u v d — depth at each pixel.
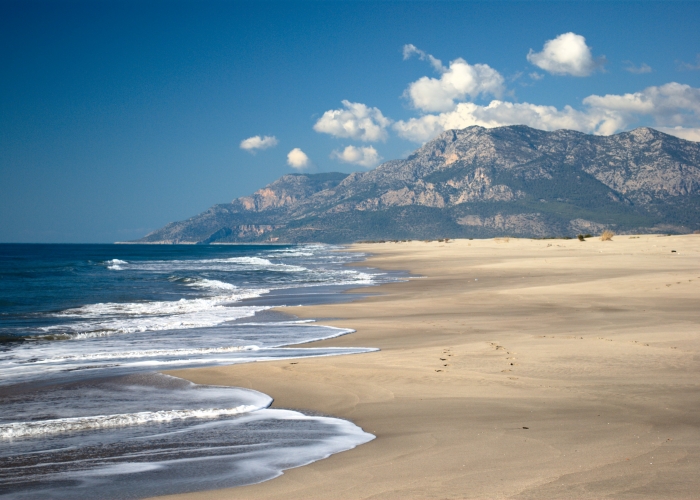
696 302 20.45
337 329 18.11
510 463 6.27
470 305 22.61
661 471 5.83
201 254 125.38
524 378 10.51
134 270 53.44
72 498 5.75
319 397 9.84
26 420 8.88
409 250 106.81
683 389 9.45
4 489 6.02
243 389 10.55
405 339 15.77
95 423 8.52
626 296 22.44
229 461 6.77
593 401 8.91
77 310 23.41
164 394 10.34
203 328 18.73
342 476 6.08
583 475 5.79
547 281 31.08
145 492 5.86
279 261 75.06
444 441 7.19
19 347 15.52
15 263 72.00
